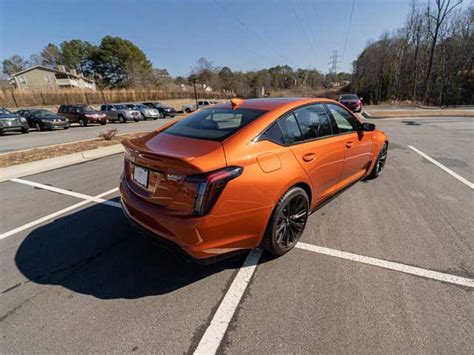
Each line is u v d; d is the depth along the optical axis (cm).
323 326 182
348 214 344
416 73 3525
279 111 262
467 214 338
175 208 205
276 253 255
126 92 4159
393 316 188
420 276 228
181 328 184
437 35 3019
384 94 4128
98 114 1933
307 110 293
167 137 259
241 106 286
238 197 207
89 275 239
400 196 396
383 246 273
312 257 258
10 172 539
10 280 234
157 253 271
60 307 204
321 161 287
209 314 195
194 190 194
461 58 3212
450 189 420
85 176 530
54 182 492
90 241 294
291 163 247
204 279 232
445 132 970
